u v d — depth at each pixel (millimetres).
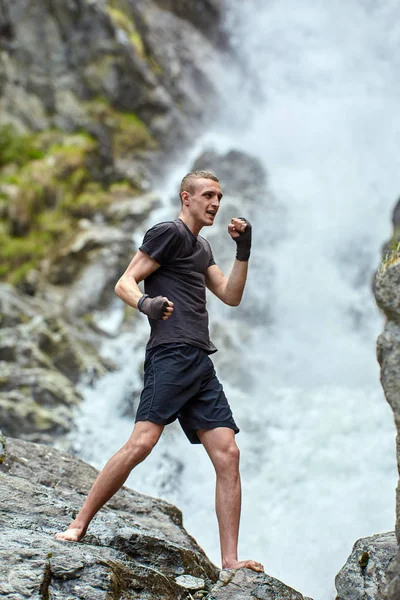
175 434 18594
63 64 38188
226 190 34125
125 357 25078
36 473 8133
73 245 30219
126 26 41062
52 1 38625
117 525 7125
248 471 18328
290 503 16703
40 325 22844
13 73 36406
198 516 16484
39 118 35969
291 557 14445
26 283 28047
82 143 35188
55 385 20688
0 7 37281
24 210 30719
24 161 33406
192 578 6578
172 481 17781
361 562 6301
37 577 5238
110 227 31953
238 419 20656
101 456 19469
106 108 38250
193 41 44438
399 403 4949
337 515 16031
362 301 31188
